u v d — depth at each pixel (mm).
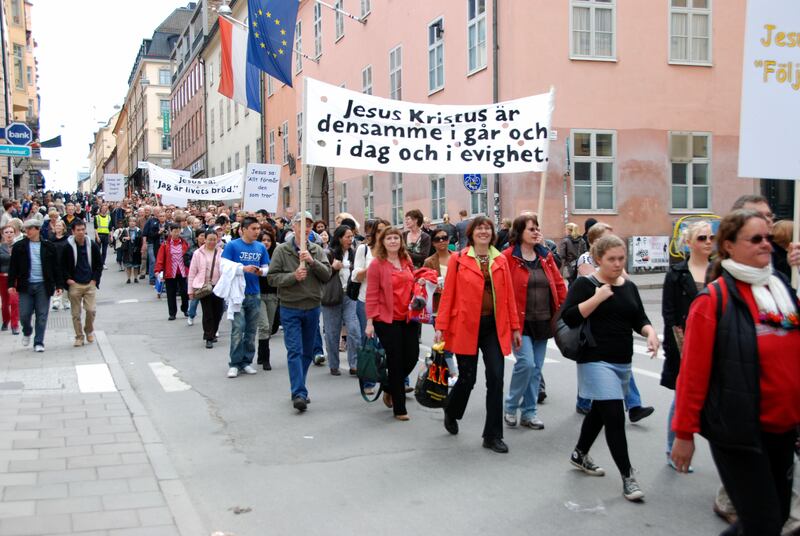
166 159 87812
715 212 22078
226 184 22688
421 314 7363
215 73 54750
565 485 5523
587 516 4938
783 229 5809
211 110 56438
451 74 23281
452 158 8398
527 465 5996
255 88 17938
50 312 16594
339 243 9727
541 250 7164
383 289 7395
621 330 5457
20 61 48688
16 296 13109
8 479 5457
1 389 8578
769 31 5406
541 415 7523
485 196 21578
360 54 30328
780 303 3486
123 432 6758
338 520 4953
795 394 3428
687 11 21688
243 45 17859
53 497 5102
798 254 5020
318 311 8070
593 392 5348
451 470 5910
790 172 5453
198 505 5254
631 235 21344
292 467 6062
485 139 8398
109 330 14000
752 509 3422
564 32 20625
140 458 5996
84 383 8953
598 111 20984
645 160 21391
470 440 6727
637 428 6996
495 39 20750
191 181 22469
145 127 88938
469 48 22281
